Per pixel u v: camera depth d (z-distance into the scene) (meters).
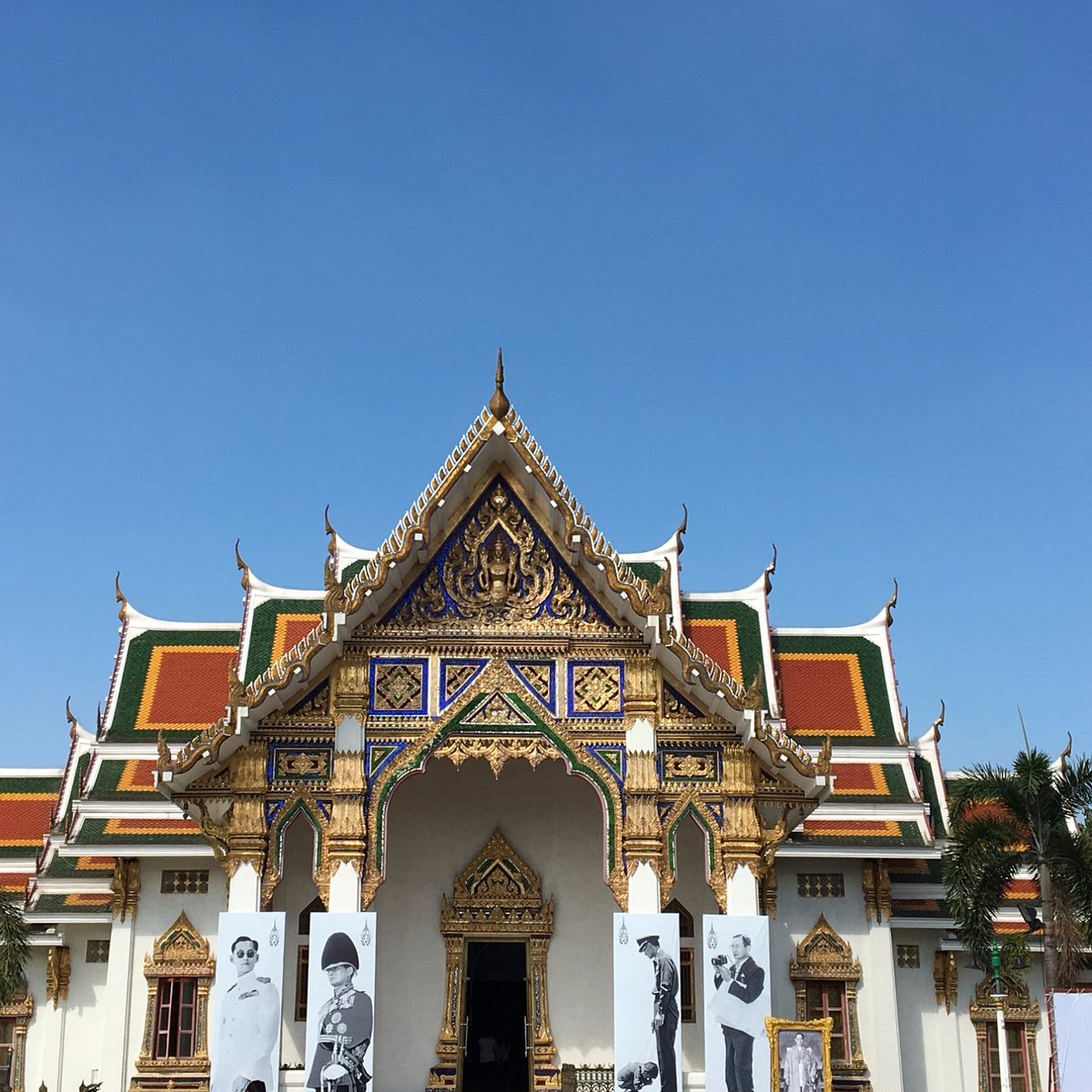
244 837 28.58
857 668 42.31
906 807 37.75
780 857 36.69
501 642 29.69
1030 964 37.34
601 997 34.16
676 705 29.78
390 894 34.81
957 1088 36.34
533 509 30.30
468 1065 33.78
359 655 29.47
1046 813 34.16
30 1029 36.38
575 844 35.19
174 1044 35.00
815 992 36.09
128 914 35.72
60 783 42.78
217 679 41.53
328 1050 26.84
